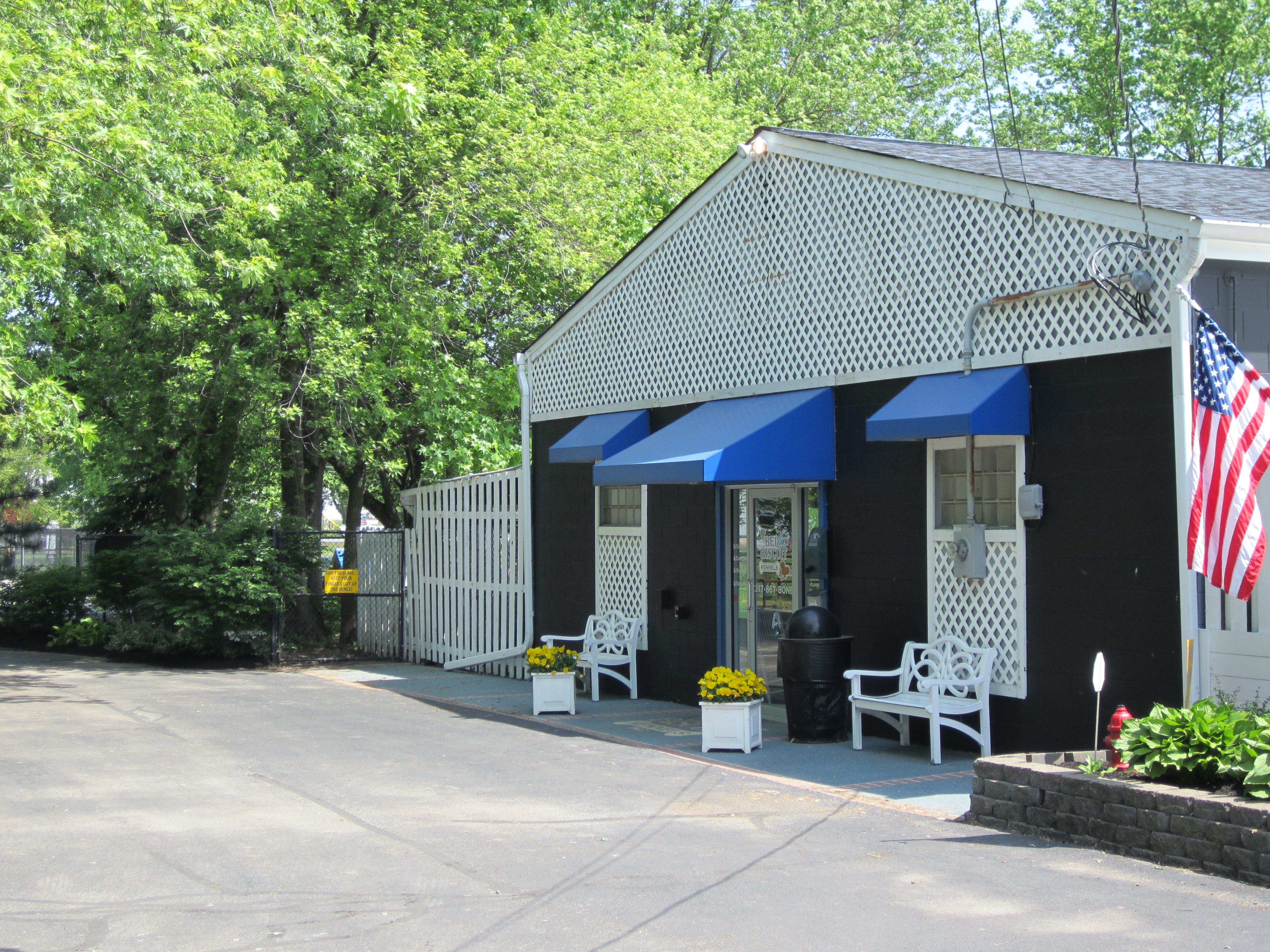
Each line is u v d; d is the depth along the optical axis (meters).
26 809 8.28
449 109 18.98
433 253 18.33
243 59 16.28
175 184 14.58
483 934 5.61
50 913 5.96
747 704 10.41
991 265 10.07
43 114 13.01
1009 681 9.82
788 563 12.40
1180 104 30.48
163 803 8.47
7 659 19.56
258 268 15.44
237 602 18.03
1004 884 6.28
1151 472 8.78
